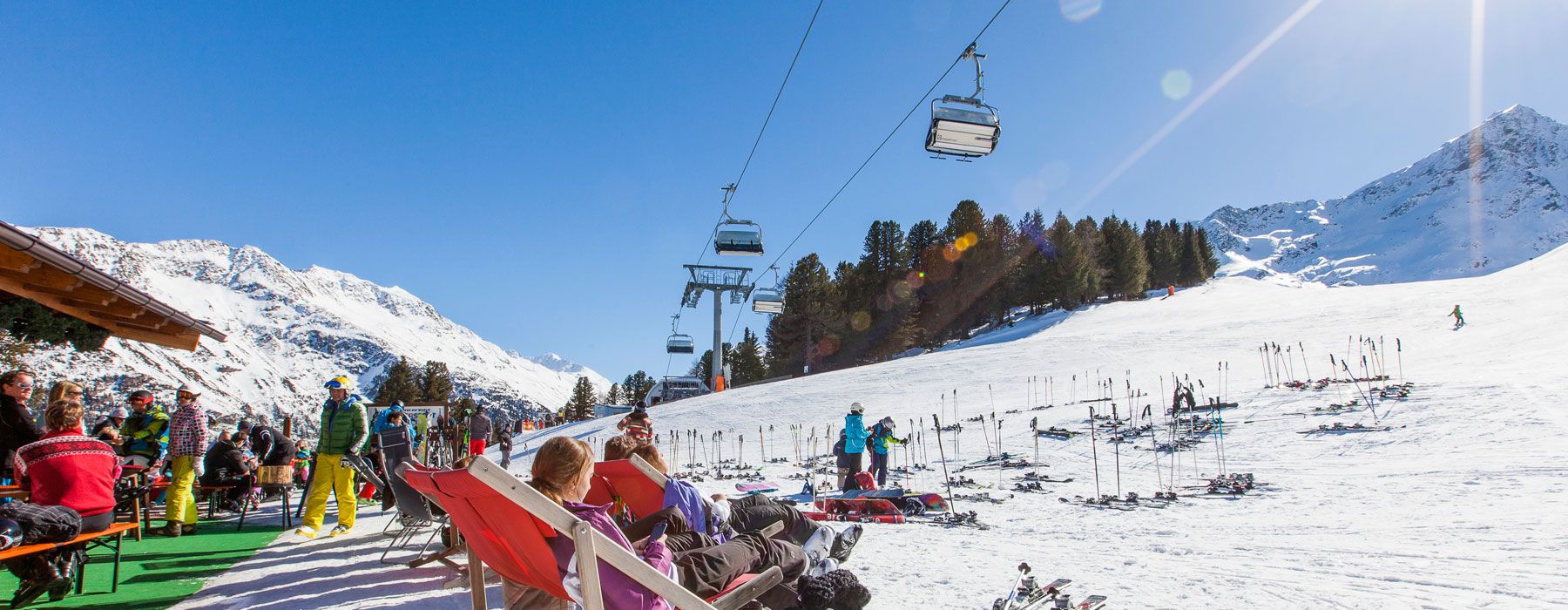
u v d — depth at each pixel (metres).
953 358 36.06
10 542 3.81
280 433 9.80
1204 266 109.19
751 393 35.03
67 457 4.47
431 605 4.50
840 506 8.43
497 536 2.71
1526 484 7.21
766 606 3.45
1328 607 3.79
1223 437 13.16
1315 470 9.70
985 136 10.42
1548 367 15.84
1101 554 5.57
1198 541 5.89
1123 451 12.94
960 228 79.94
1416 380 16.25
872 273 78.38
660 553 2.93
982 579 4.81
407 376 98.75
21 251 5.13
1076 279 75.94
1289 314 40.38
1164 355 30.20
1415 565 4.56
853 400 28.22
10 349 15.88
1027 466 12.40
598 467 4.02
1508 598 3.74
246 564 5.89
